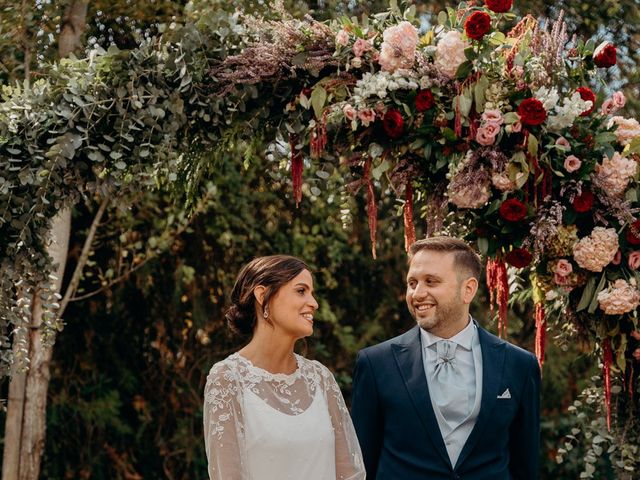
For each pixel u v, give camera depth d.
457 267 3.21
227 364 2.83
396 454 3.20
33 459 5.38
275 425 2.77
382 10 5.87
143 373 6.77
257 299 2.88
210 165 3.77
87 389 6.55
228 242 6.29
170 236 6.14
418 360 3.25
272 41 3.61
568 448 4.05
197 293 6.66
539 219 3.45
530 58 3.56
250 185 6.46
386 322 7.18
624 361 3.65
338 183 6.25
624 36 5.88
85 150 3.32
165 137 3.41
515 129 3.43
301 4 5.67
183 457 6.87
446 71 3.46
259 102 3.55
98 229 6.45
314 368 2.99
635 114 5.77
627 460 3.83
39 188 3.29
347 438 2.97
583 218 3.61
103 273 6.54
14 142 3.28
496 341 3.30
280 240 6.59
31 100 3.35
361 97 3.42
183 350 6.78
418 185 3.76
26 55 5.06
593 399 3.93
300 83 3.55
